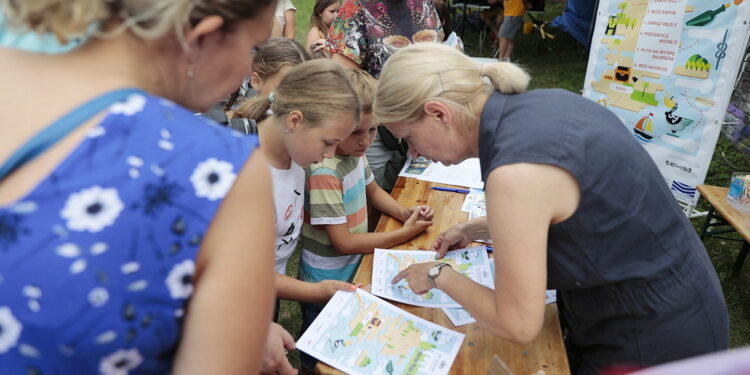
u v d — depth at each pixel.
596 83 4.14
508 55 7.56
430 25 2.80
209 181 0.54
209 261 0.55
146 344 0.54
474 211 1.96
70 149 0.51
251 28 0.63
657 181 1.17
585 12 7.87
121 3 0.53
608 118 1.14
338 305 1.41
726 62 3.20
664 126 3.64
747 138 4.66
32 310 0.49
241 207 0.56
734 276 3.06
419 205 2.03
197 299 0.55
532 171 0.96
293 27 4.70
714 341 1.22
